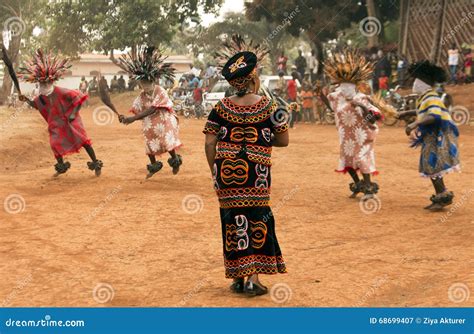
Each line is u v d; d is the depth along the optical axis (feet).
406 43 105.60
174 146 38.47
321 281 19.34
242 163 17.92
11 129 59.62
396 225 26.76
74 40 163.53
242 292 18.54
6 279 19.98
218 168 18.24
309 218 28.27
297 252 22.70
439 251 22.41
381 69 94.27
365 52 102.99
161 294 18.54
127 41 153.58
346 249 22.98
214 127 18.34
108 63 209.87
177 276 20.18
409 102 38.83
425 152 29.19
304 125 89.81
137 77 37.14
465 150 53.62
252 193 17.99
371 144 31.86
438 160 28.84
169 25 156.46
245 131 18.08
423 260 21.33
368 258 21.72
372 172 31.60
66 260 21.95
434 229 25.98
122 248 23.43
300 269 20.62
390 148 55.83
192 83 114.83
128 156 51.62
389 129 76.02
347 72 31.37
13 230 26.45
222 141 18.29
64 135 39.55
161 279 19.90
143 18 155.63
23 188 36.73
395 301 17.75
